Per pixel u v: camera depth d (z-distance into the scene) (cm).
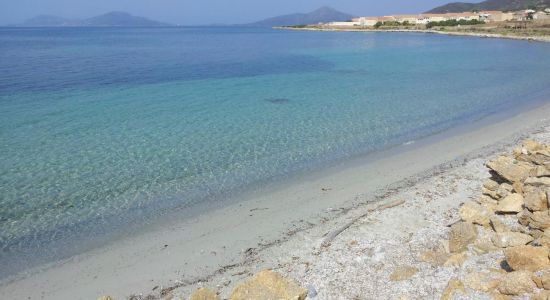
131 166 1506
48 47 7531
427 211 1097
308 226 1083
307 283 817
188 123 2070
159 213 1180
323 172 1452
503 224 903
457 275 768
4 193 1284
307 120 2131
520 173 1137
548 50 6050
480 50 6269
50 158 1575
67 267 942
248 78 3628
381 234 988
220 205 1222
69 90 2962
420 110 2350
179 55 5925
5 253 991
